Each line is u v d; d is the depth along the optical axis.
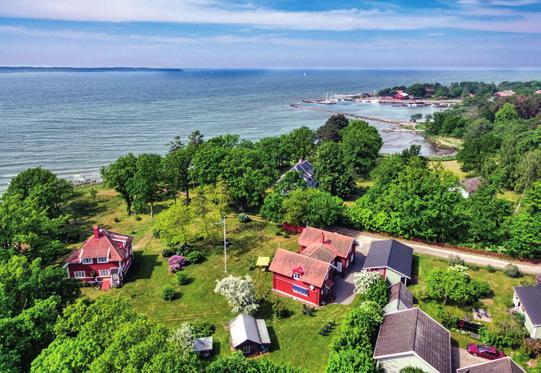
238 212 82.12
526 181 83.19
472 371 36.06
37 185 77.81
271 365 33.50
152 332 31.44
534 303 45.06
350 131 123.94
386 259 54.72
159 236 71.00
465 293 47.22
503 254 61.72
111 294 54.78
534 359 40.25
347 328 40.69
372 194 74.44
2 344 33.66
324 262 51.53
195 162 83.88
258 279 57.31
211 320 48.44
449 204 64.75
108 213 85.00
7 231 55.81
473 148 111.75
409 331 39.06
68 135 171.12
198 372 30.38
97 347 30.67
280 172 112.75
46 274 42.31
